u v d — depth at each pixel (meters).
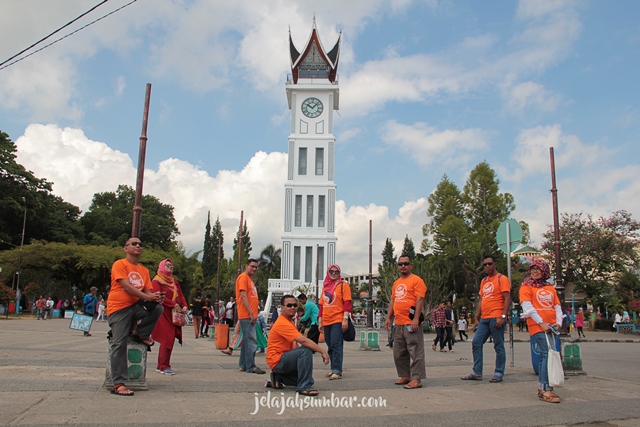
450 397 7.22
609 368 12.27
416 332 8.09
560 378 7.04
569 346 10.11
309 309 11.03
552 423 5.83
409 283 8.34
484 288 9.21
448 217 45.53
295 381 7.46
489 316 8.98
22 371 8.10
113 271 6.65
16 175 53.75
